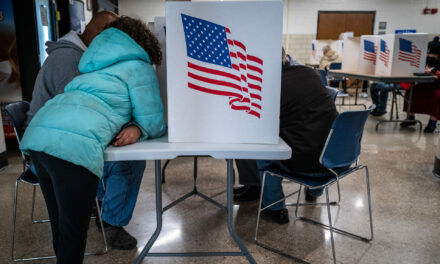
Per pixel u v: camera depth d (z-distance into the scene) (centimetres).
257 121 121
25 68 383
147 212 240
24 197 263
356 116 170
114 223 194
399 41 448
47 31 431
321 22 989
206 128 122
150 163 355
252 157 116
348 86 955
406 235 210
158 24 190
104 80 123
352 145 181
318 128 184
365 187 288
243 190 268
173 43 115
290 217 234
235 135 122
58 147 112
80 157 113
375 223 225
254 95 120
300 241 203
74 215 121
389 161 357
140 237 207
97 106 119
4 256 186
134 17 144
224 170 330
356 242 202
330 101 192
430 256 188
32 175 184
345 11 983
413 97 493
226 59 117
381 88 587
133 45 131
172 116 122
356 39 589
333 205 253
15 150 397
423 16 980
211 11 113
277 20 113
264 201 226
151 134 133
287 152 116
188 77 118
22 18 373
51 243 199
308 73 196
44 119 117
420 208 248
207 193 273
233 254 159
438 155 312
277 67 117
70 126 113
